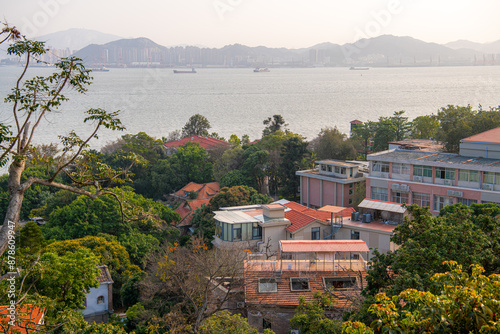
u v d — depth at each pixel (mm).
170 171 97812
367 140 104250
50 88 14539
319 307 28891
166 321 28578
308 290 33938
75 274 29047
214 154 106688
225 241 48219
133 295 41312
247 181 88062
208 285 31047
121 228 58688
